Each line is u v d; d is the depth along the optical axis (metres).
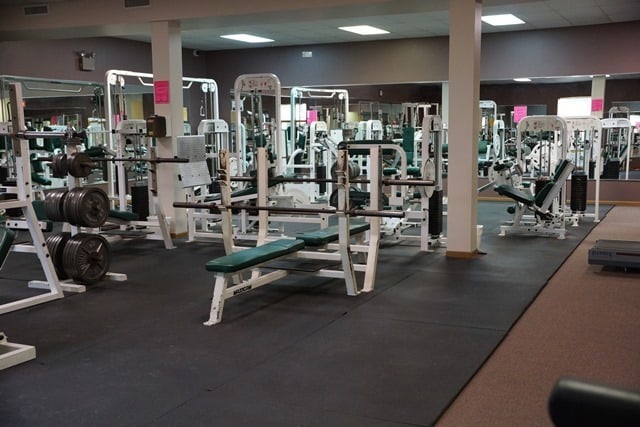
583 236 7.43
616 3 8.48
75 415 2.80
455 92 6.07
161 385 3.13
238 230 7.54
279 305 4.58
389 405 2.87
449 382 3.13
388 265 5.92
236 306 4.56
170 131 7.32
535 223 8.14
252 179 5.42
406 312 4.37
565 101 11.51
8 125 4.52
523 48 10.80
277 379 3.19
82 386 3.13
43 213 5.79
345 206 4.68
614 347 3.64
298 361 3.45
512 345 3.70
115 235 6.94
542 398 2.96
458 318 4.21
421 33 10.95
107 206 5.38
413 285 5.14
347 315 4.31
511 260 6.09
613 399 1.34
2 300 4.82
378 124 10.94
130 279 5.44
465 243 6.23
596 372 3.26
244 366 3.38
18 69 9.48
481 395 3.00
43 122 10.14
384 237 7.35
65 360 3.50
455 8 5.97
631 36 10.02
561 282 5.23
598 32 10.22
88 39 10.65
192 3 7.01
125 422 2.72
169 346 3.72
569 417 1.38
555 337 3.83
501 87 11.97
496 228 8.13
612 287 5.03
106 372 3.32
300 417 2.75
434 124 6.57
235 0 6.83
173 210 7.45
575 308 4.45
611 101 10.89
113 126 9.61
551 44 10.59
